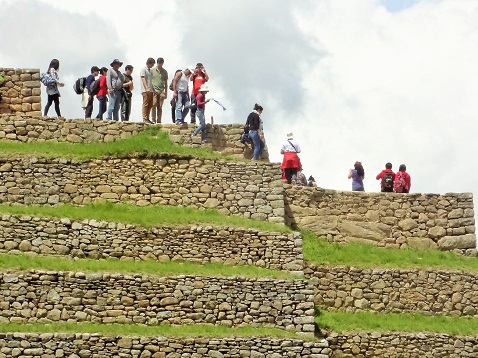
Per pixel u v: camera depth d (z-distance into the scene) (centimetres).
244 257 5144
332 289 5341
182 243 5119
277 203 5412
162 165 5409
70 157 5359
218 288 4906
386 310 5350
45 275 4772
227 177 5419
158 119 5756
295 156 5703
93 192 5341
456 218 5672
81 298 4791
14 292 4734
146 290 4850
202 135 5600
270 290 4931
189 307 4872
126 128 5591
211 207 5391
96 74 5709
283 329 4903
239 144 5662
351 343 5078
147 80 5719
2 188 5259
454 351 5134
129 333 4675
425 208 5669
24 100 5691
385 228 5628
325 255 5438
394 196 5662
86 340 4597
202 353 4694
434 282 5406
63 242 5028
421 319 5338
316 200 5578
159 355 4653
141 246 5084
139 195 5375
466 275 5428
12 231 4994
